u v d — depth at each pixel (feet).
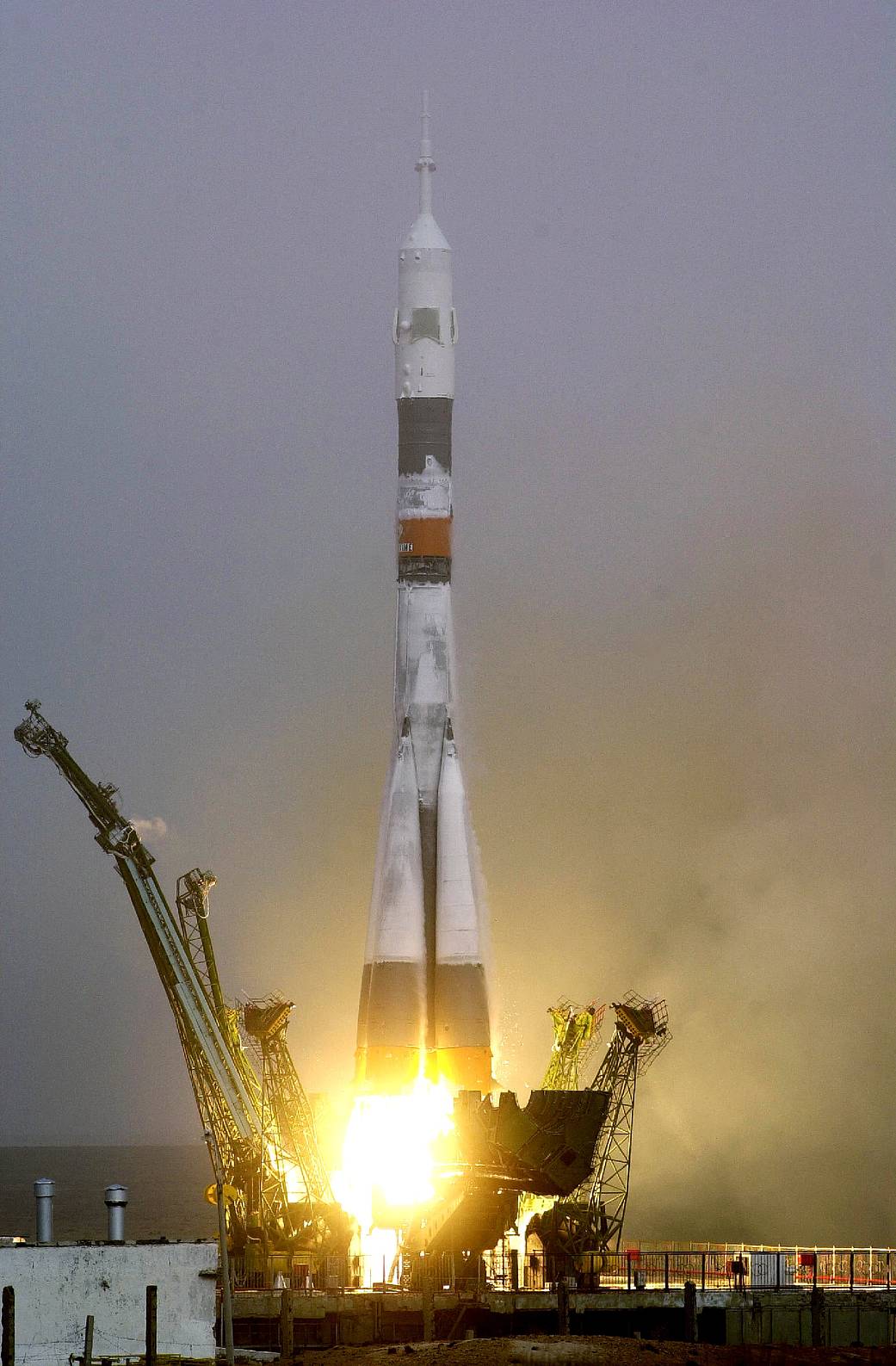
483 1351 547.08
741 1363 550.36
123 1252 511.40
